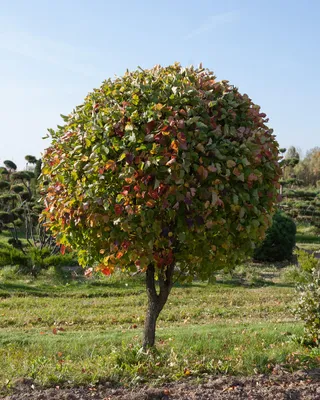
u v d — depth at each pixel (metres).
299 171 55.66
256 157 4.77
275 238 17.33
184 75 5.21
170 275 5.35
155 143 4.49
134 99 4.82
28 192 18.12
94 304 10.41
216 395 4.33
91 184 4.63
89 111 5.22
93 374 4.70
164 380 4.71
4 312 9.45
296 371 5.03
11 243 16.78
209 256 4.88
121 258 4.82
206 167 4.57
